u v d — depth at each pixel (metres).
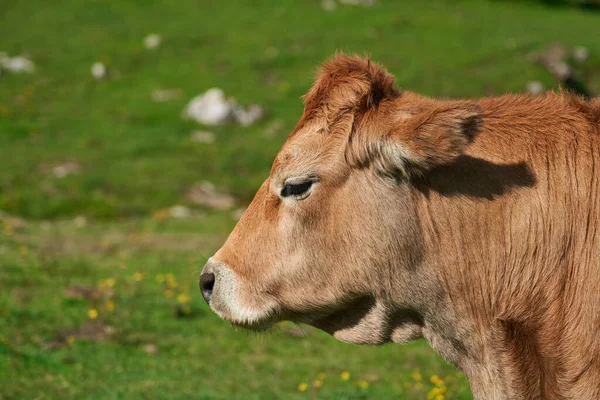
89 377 29.02
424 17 112.56
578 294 14.23
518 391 14.74
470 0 129.50
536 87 92.06
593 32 116.25
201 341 34.44
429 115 13.88
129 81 90.69
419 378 30.53
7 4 109.44
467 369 15.36
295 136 15.37
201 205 63.69
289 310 15.56
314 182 15.01
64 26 103.75
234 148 76.00
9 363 28.98
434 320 15.14
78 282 40.47
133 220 59.62
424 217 14.77
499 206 14.67
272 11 112.56
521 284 14.59
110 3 112.56
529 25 116.06
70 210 60.75
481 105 15.60
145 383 28.98
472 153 14.80
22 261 42.59
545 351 14.47
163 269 44.41
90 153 72.00
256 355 33.28
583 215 14.41
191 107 83.88
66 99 85.06
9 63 91.00
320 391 29.25
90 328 34.50
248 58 97.06
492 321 14.79
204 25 106.88
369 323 15.48
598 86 97.38
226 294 15.66
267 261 15.40
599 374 14.01
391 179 14.70
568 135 14.91
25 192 62.25
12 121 78.25
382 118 14.69
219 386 29.38
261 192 15.88
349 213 14.89
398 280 14.91
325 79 15.42
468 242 14.75
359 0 117.94
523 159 14.79
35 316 35.03
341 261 15.05
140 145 74.81
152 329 35.38
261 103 86.69
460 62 96.88
